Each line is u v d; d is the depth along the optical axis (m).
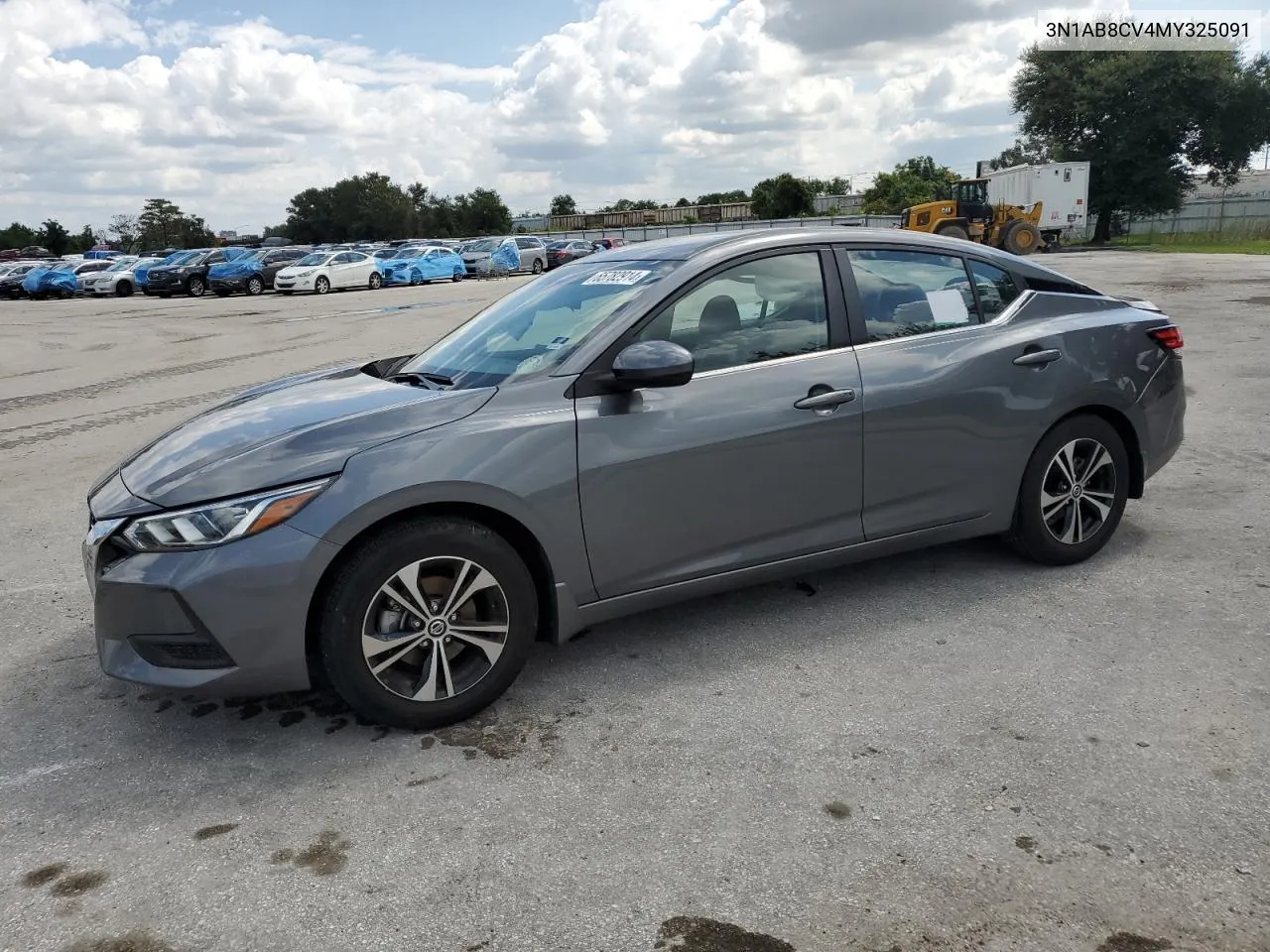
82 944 2.30
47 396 11.17
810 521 3.77
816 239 3.90
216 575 2.90
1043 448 4.23
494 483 3.16
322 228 111.81
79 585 4.82
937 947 2.18
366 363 4.56
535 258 41.28
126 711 3.49
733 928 2.26
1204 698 3.22
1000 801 2.71
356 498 2.99
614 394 3.40
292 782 2.97
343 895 2.44
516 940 2.25
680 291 3.58
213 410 3.89
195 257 36.34
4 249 97.12
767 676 3.53
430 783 2.94
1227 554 4.50
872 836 2.58
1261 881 2.35
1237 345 10.51
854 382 3.78
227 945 2.28
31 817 2.85
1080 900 2.30
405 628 3.15
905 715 3.21
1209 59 43.75
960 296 4.16
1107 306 4.52
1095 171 46.06
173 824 2.79
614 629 4.01
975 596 4.16
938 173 79.94
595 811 2.75
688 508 3.51
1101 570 4.39
